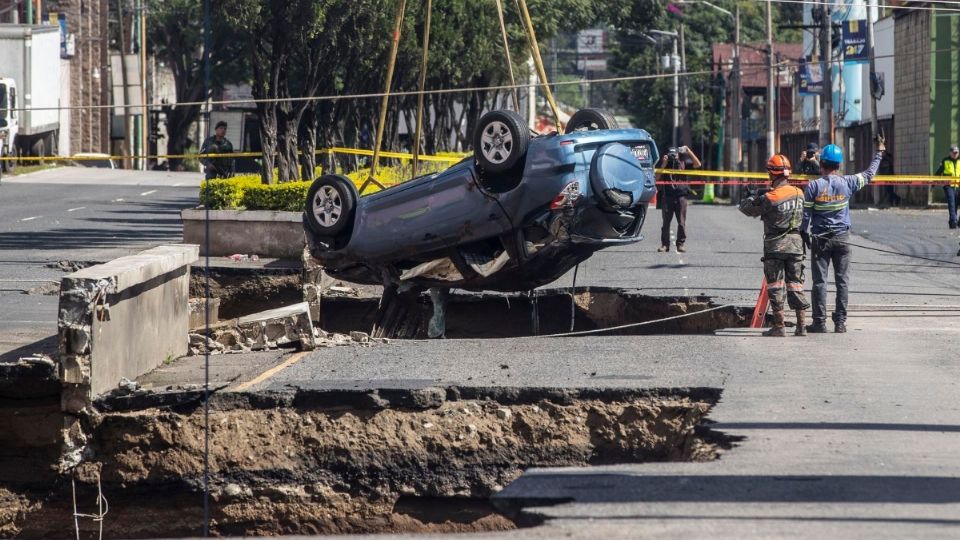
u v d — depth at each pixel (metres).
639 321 33.16
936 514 13.92
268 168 45.03
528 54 90.06
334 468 21.25
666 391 21.28
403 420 21.45
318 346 28.09
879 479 15.43
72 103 139.25
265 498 21.25
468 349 27.02
